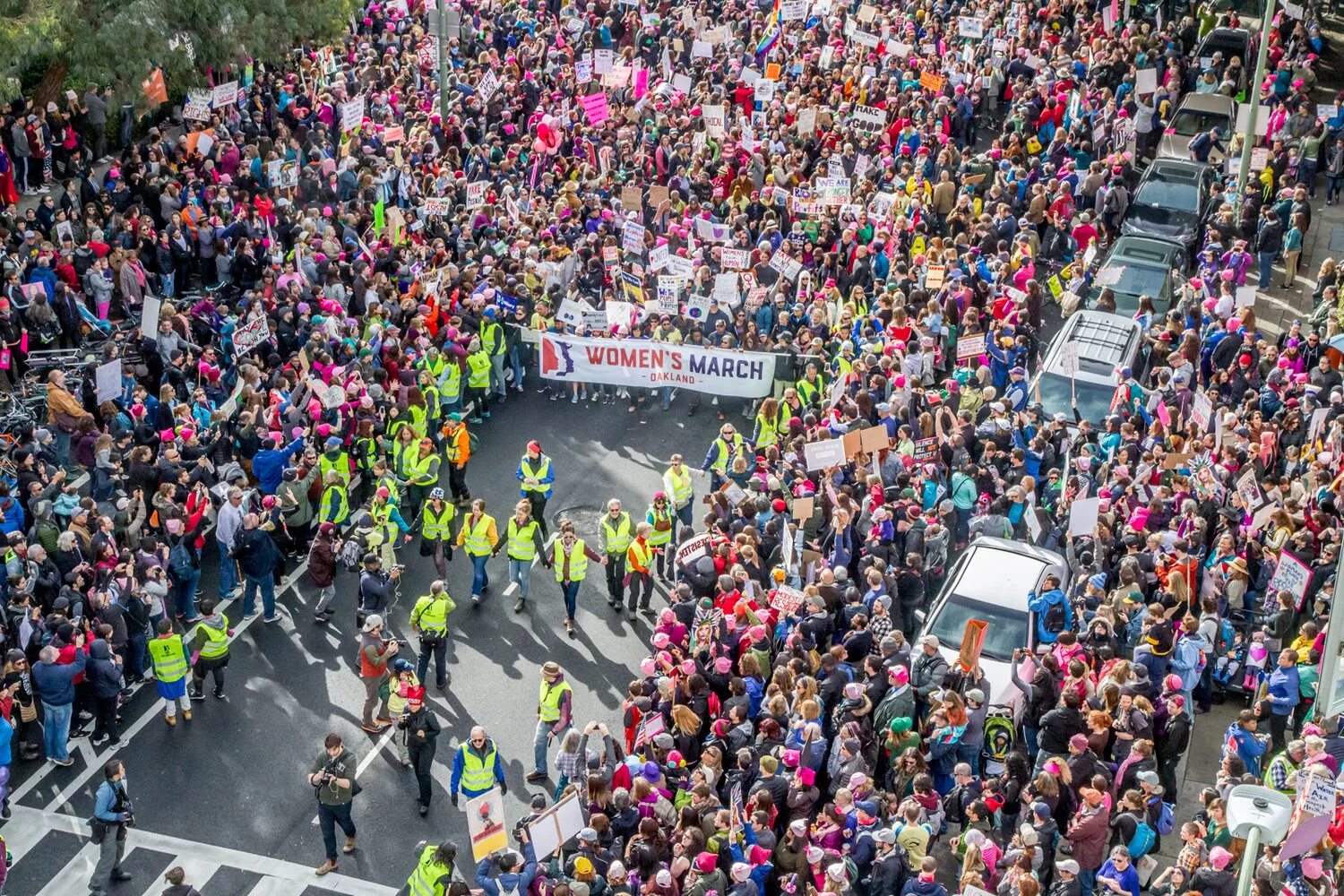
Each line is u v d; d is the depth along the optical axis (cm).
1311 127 3784
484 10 4494
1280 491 2270
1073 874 1516
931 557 2177
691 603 2016
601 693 2114
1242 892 1248
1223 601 2095
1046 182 3550
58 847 1816
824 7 4403
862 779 1630
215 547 2428
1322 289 3055
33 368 2633
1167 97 4019
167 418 2414
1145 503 2245
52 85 3262
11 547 2027
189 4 3067
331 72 3775
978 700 1797
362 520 2255
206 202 3066
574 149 3628
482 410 2847
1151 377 2747
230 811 1883
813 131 3634
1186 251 3250
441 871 1551
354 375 2538
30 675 1936
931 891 1508
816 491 2278
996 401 2552
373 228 3186
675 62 4312
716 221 3300
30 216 2912
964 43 4388
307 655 2183
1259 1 4578
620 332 2850
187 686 2088
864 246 3098
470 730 2025
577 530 2495
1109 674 1812
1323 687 1448
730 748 1755
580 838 1570
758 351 2773
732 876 1514
